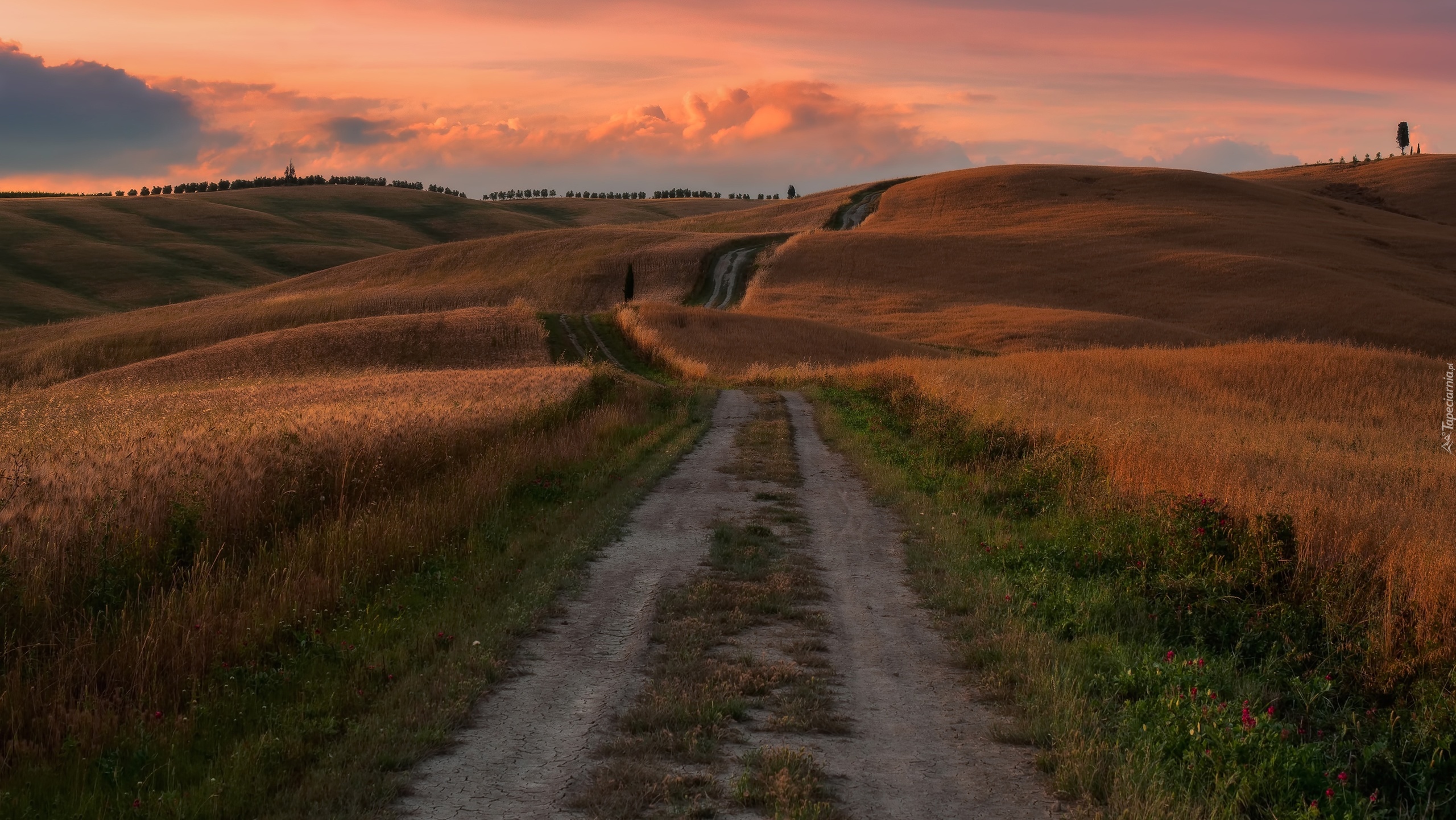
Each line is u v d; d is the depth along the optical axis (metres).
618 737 5.83
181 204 181.00
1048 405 21.75
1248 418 24.17
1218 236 99.94
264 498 10.42
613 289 96.06
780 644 7.75
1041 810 5.02
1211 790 5.33
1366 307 75.00
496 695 6.54
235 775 5.13
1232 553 9.50
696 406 28.02
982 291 86.44
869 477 16.17
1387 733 6.24
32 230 146.00
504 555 10.09
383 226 190.88
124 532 8.22
